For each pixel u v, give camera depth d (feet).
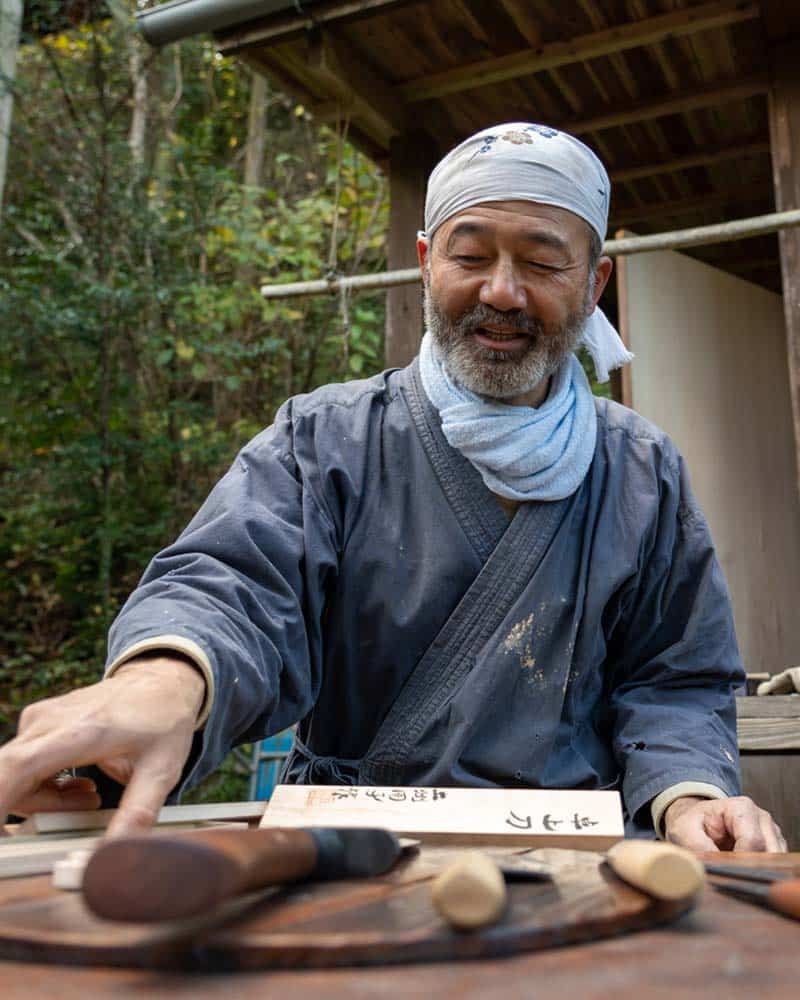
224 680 3.60
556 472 5.03
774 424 14.44
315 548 4.82
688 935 1.92
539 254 4.90
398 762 4.86
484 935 1.71
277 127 33.96
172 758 3.13
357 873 2.30
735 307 14.42
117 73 29.60
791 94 10.78
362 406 5.29
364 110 11.92
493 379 4.96
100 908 1.48
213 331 25.00
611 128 12.87
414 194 12.25
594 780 4.96
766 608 13.50
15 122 25.93
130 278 24.49
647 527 5.24
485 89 12.12
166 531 24.99
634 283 13.09
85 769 3.63
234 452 25.36
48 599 25.77
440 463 5.12
